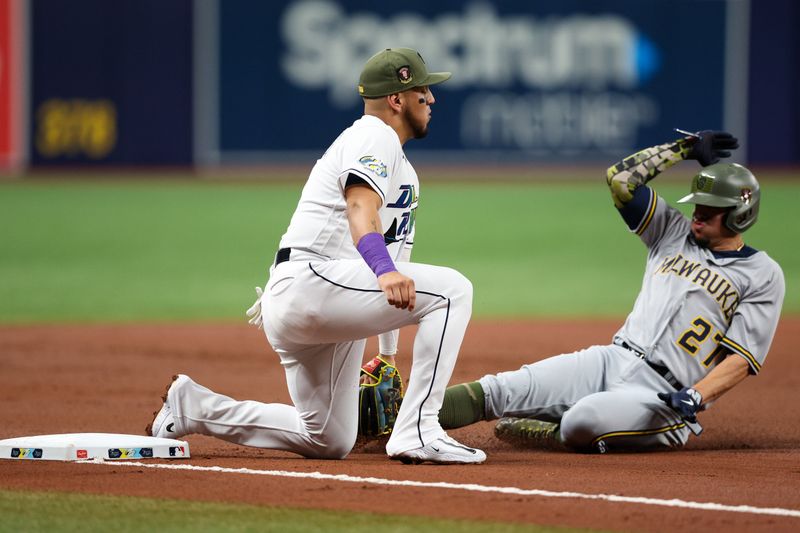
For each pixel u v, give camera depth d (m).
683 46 88.38
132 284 46.25
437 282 16.72
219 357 31.30
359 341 17.52
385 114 17.41
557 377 19.56
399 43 88.06
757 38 88.38
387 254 15.91
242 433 18.36
